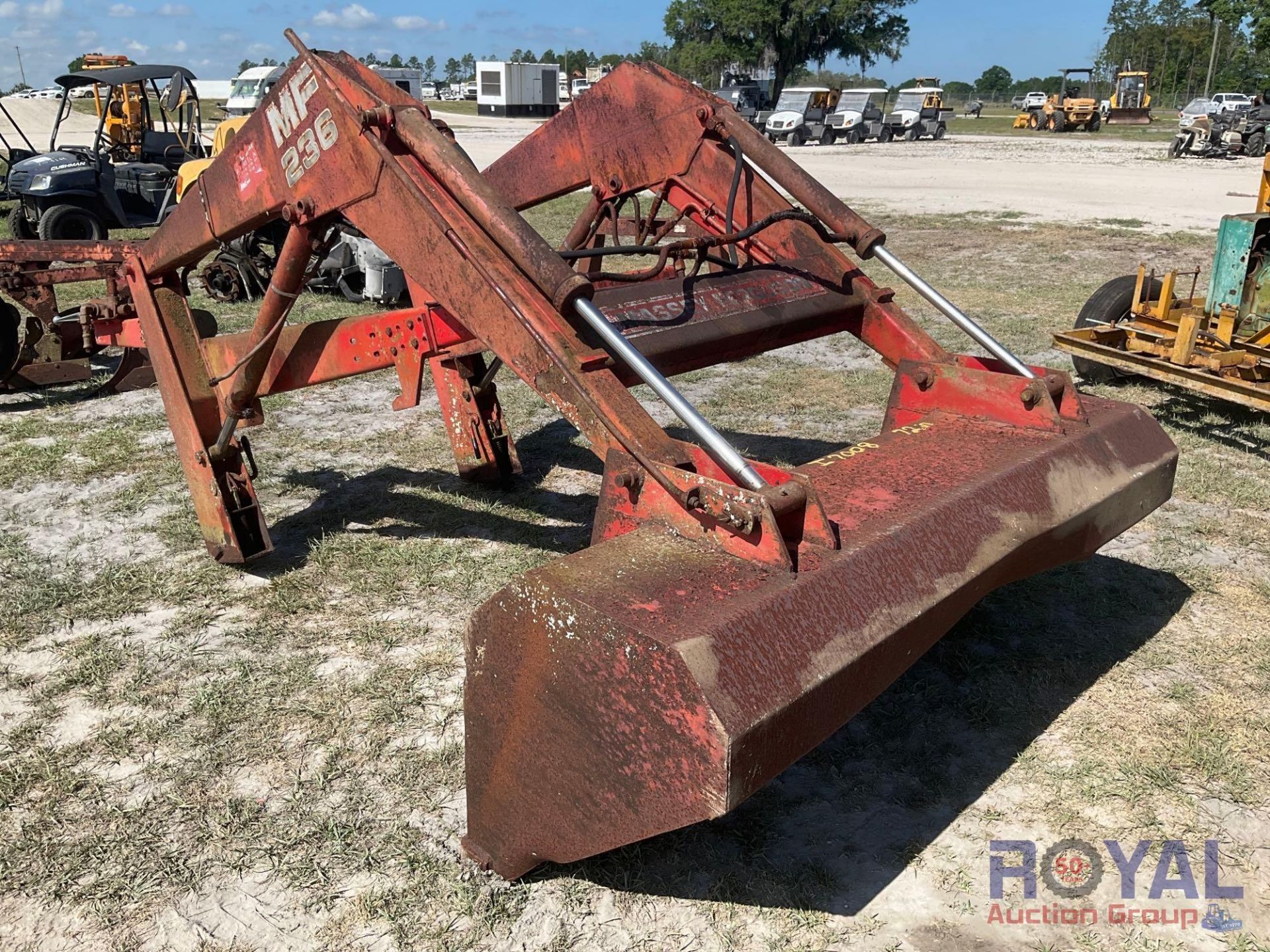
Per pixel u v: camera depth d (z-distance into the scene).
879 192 21.02
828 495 2.69
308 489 5.57
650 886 2.72
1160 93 89.94
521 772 2.41
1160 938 2.55
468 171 2.98
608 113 4.22
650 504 2.51
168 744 3.35
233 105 27.05
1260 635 3.92
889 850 2.84
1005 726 3.38
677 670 1.98
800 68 64.62
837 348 8.61
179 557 4.71
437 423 6.75
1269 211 6.58
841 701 2.20
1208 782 3.10
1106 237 14.59
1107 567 4.48
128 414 6.93
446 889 2.71
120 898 2.71
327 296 10.70
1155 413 6.61
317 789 3.12
